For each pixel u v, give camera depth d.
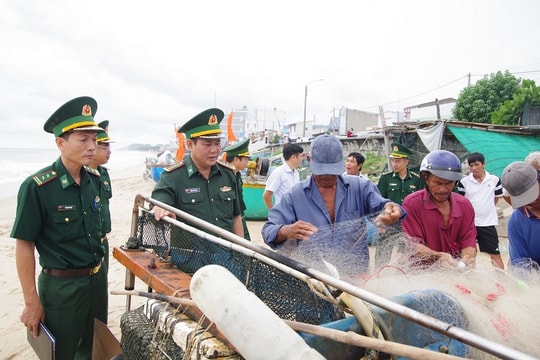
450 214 2.67
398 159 5.21
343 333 1.20
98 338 2.40
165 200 3.03
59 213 2.79
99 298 3.09
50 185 2.76
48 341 2.46
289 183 4.96
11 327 4.36
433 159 2.54
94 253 2.99
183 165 3.28
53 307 2.81
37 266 6.62
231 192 3.39
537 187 2.38
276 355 1.05
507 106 16.56
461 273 1.79
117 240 8.15
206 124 3.14
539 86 16.22
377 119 30.98
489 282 1.70
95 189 3.12
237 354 1.48
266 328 1.09
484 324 1.43
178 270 2.45
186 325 1.72
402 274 1.72
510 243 2.63
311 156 2.39
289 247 2.22
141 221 3.03
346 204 2.47
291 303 1.64
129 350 1.95
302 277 1.51
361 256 2.00
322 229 2.15
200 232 2.19
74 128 2.73
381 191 5.38
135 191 18.30
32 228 2.68
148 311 2.02
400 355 1.09
